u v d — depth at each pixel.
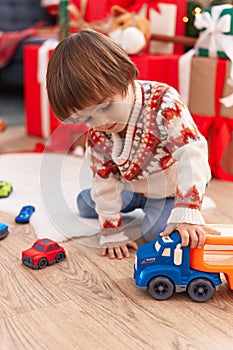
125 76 0.91
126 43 1.72
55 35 3.15
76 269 1.00
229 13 1.55
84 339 0.77
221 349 0.74
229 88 1.58
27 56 2.18
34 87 2.18
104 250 1.08
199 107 1.65
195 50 1.71
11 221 1.26
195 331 0.79
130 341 0.76
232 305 0.87
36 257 1.00
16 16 3.63
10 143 2.14
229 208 1.37
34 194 1.45
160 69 1.70
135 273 0.91
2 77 3.31
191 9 1.94
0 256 1.06
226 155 1.67
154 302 0.88
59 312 0.85
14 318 0.83
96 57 0.89
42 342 0.76
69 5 1.90
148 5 1.90
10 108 2.98
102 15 1.91
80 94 0.87
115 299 0.89
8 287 0.93
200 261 0.88
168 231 0.91
